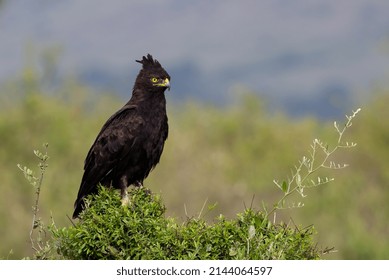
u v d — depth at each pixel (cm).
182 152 2603
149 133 1538
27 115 2731
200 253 1155
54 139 2633
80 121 2827
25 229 2328
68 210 2405
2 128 2655
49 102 2827
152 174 2530
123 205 1224
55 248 1210
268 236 1184
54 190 2445
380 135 2738
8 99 2822
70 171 2583
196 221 1191
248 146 2731
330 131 2795
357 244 2389
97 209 1241
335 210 2492
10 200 2394
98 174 1515
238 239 1171
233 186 2534
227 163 2612
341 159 2677
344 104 2900
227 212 2481
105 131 1528
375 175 2664
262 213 1215
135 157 1530
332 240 2402
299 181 1220
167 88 1548
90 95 2966
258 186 2561
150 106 1548
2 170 2512
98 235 1184
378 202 2562
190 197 2472
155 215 1223
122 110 1543
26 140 2655
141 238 1174
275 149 2728
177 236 1176
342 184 2561
